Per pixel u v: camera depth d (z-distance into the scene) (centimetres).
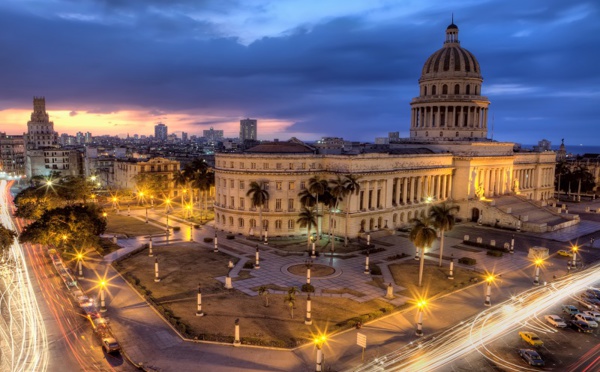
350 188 9731
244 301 6656
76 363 4759
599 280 8112
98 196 17450
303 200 9881
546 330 5909
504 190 15950
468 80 15875
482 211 13588
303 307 6462
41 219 8519
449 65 15900
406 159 12688
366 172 11094
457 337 5612
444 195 14288
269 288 7275
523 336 5600
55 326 5703
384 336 5594
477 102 15888
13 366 4666
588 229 12900
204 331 5578
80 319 5941
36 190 13212
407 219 12888
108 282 7494
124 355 4969
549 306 6769
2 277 7731
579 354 5256
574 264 8994
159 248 9900
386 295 7019
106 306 6397
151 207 16050
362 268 8506
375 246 10356
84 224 8506
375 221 11712
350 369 4738
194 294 6938
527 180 18112
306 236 11338
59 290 7094
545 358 5134
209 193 18250
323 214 11444
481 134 16212
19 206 12669
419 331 5625
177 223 12950
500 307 6700
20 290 7081
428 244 7419
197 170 14012
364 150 13350
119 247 9925
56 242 8244
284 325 5822
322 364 4834
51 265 8494
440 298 7019
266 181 11162
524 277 8231
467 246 10562
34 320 5894
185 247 10019
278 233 11238
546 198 19138
